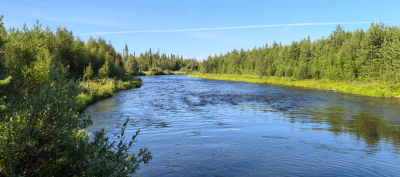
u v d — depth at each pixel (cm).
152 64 14338
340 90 3541
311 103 2231
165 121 1409
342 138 1070
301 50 6650
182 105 2067
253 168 728
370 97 2719
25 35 1725
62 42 3391
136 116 1548
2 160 328
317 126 1305
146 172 689
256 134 1130
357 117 1569
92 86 2705
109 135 1074
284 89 3719
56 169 382
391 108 1944
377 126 1313
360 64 4372
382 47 4181
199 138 1056
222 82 5622
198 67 13938
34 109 357
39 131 366
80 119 413
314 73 5103
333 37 7325
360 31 6041
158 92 3166
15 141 334
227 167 733
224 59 10844
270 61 7544
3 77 732
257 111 1791
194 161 779
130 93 3012
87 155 371
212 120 1452
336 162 785
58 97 383
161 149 899
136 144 957
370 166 757
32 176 349
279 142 1002
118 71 4972
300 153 868
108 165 369
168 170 705
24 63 1302
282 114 1669
